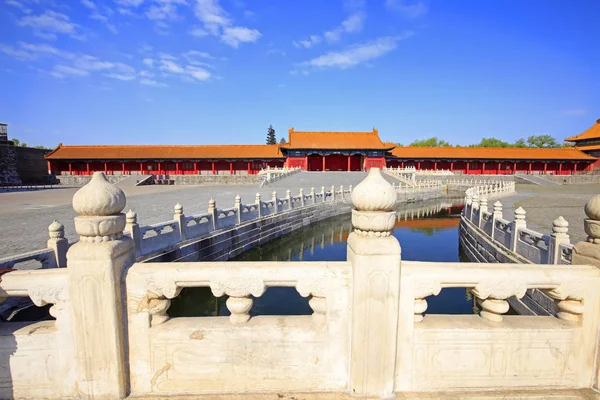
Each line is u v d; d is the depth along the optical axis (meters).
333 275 2.92
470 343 3.04
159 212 18.66
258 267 2.94
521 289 3.03
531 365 3.09
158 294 2.90
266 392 2.99
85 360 2.83
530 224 15.48
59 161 56.94
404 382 3.02
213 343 2.96
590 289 3.09
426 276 2.96
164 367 2.95
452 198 46.94
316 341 2.98
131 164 59.75
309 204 24.69
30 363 2.90
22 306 6.82
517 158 64.25
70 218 16.61
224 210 14.73
